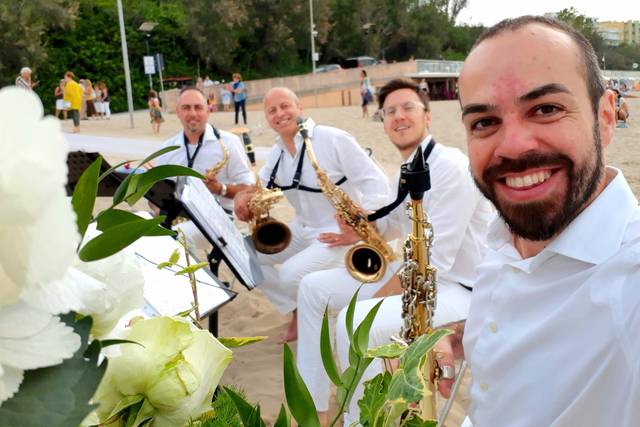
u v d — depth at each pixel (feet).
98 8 131.85
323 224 13.78
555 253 4.83
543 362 4.79
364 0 195.72
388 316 9.45
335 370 2.49
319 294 11.06
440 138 57.16
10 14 107.45
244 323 15.11
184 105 15.80
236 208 13.06
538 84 4.51
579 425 4.54
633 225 4.60
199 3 142.82
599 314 4.46
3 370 1.60
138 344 2.16
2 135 1.41
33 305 1.64
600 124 4.87
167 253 8.63
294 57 170.71
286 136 13.62
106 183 12.60
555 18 4.88
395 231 11.87
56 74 119.14
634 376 4.17
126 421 2.28
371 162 13.20
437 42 217.56
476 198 9.80
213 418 2.98
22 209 1.41
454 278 10.11
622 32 303.68
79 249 2.18
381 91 11.16
